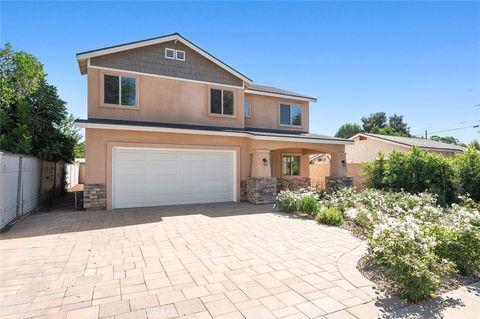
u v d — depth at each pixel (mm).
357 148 26422
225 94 14992
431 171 13547
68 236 7457
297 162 19656
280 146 14398
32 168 11391
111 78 12328
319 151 18094
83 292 4266
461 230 5242
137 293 4238
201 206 12484
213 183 13734
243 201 14141
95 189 11266
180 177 12961
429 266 4352
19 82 14781
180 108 13734
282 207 11172
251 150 14195
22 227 8414
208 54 14344
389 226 5234
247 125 17141
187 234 7738
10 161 8711
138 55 12914
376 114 55875
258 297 4129
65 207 12641
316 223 9172
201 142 13258
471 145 13656
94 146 11242
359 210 8812
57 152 13562
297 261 5672
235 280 4730
